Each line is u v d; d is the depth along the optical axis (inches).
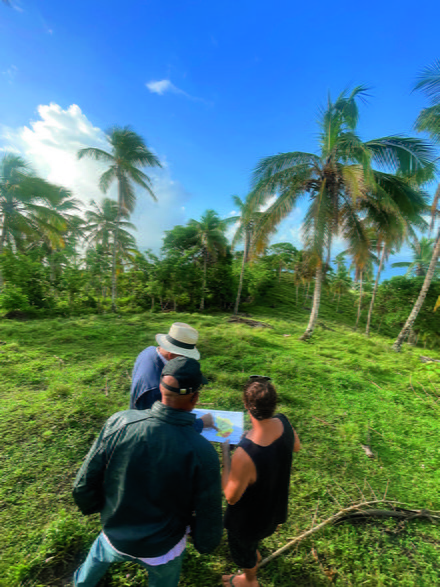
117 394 193.8
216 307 1072.8
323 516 107.0
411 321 493.7
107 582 79.7
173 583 59.9
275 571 86.3
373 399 220.5
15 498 105.0
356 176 377.7
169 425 54.0
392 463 142.6
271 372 261.7
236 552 73.4
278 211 445.7
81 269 847.7
